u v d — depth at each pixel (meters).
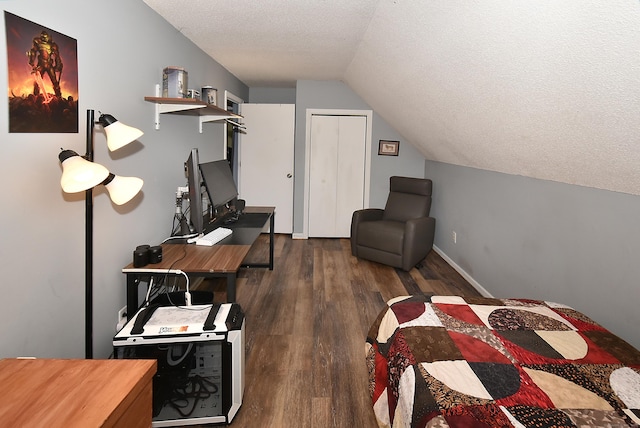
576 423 1.20
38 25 1.60
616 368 1.50
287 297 3.63
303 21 2.92
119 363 1.21
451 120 3.35
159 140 2.85
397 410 1.48
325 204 5.93
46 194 1.68
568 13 1.36
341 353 2.66
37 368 1.17
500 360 1.54
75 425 0.94
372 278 4.21
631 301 2.03
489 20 1.76
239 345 1.95
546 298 2.79
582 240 2.41
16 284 1.54
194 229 2.93
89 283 1.58
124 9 2.30
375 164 5.86
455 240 4.61
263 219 3.47
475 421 1.20
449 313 1.94
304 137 5.77
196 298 2.41
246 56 4.14
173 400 1.93
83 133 1.92
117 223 2.29
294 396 2.20
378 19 2.71
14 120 1.50
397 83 3.66
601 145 1.88
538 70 1.79
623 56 1.34
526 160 2.78
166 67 2.81
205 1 2.54
